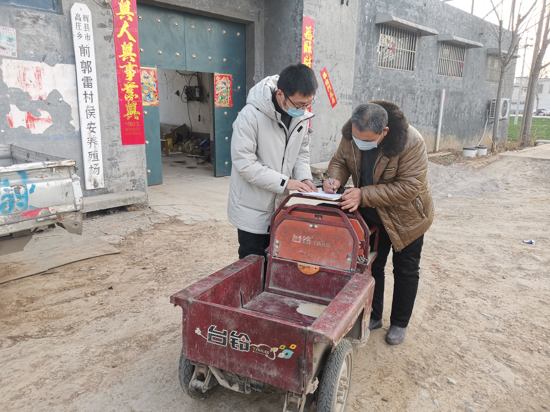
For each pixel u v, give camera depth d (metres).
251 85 8.91
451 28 13.65
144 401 2.37
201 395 2.31
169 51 7.66
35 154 3.82
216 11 7.75
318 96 8.94
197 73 11.98
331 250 2.56
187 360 2.16
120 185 6.09
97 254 4.49
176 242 5.02
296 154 2.87
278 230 2.69
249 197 2.79
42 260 4.28
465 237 5.55
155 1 7.00
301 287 2.68
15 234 2.93
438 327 3.28
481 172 10.72
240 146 2.57
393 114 2.48
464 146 15.68
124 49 5.73
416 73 12.66
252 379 2.02
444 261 4.67
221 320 1.89
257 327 1.82
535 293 3.90
